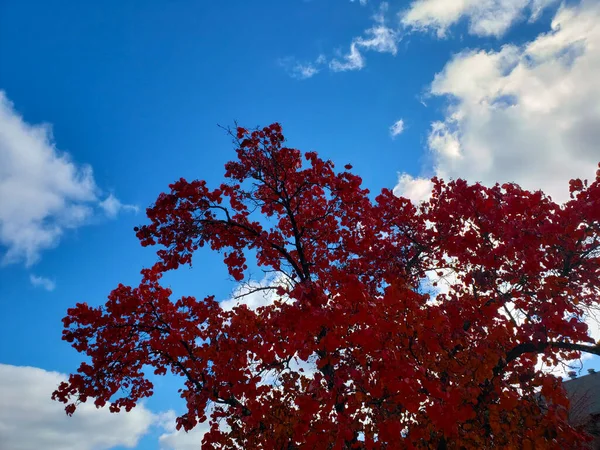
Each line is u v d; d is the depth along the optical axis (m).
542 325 8.95
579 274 9.96
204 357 10.84
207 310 12.47
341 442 7.66
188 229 10.74
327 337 7.67
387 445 7.83
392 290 8.01
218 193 10.99
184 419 10.70
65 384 12.42
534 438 8.30
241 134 11.13
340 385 8.23
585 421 12.56
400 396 7.45
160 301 13.01
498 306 9.48
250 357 10.12
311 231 12.21
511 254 10.14
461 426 8.78
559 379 8.38
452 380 8.20
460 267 11.25
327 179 11.44
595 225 9.32
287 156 11.41
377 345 7.43
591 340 8.38
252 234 11.87
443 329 8.08
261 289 10.62
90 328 12.61
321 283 9.55
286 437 10.07
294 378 10.05
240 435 11.16
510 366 9.52
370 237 12.37
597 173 9.49
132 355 12.94
